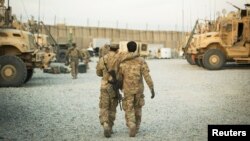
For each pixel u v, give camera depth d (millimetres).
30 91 11289
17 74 12516
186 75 17297
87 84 13453
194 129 6172
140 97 5750
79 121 6832
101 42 47656
